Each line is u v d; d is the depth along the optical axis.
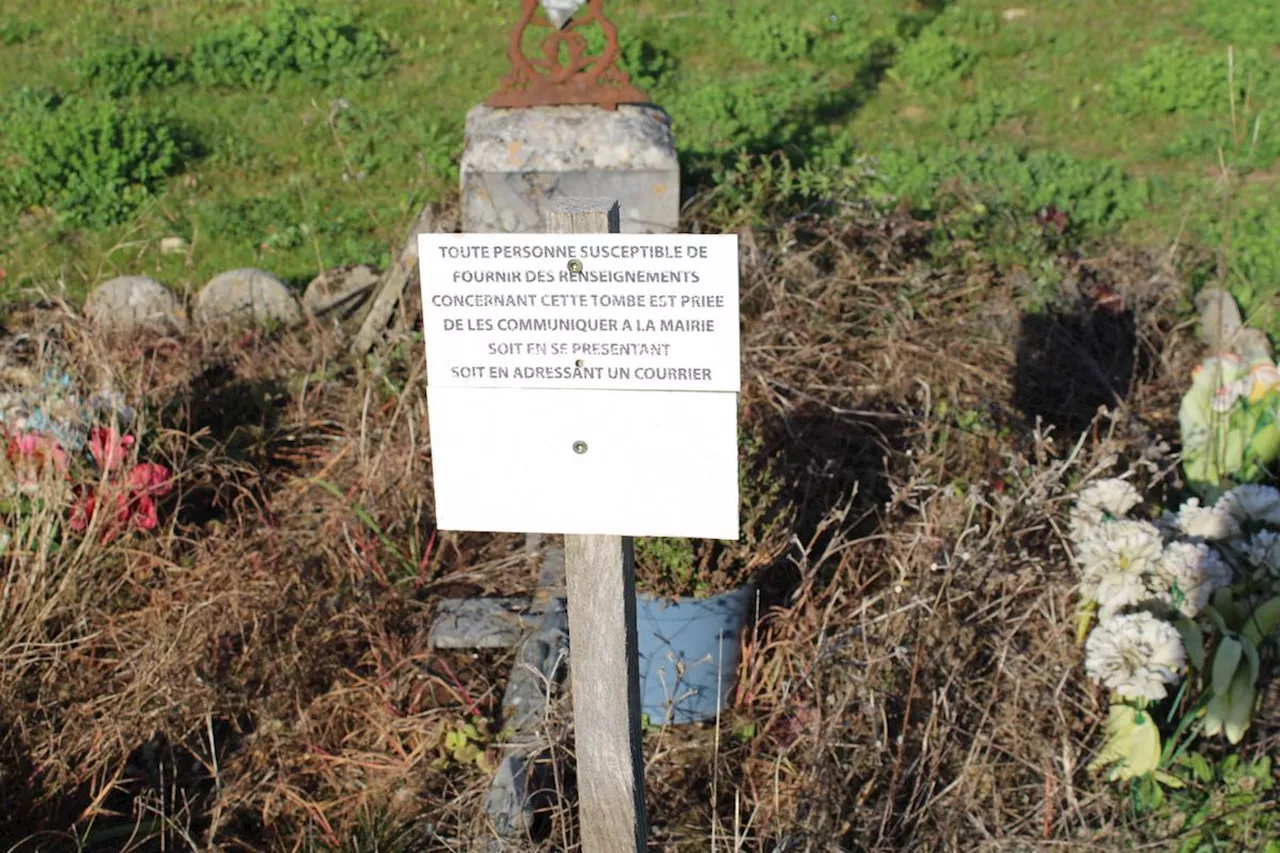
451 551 4.52
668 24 9.80
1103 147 8.13
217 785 3.40
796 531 4.20
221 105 8.52
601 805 2.57
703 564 3.61
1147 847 3.22
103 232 7.01
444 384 2.35
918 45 9.26
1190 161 7.91
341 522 4.45
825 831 3.14
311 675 3.84
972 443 4.30
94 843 3.41
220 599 3.90
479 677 3.93
